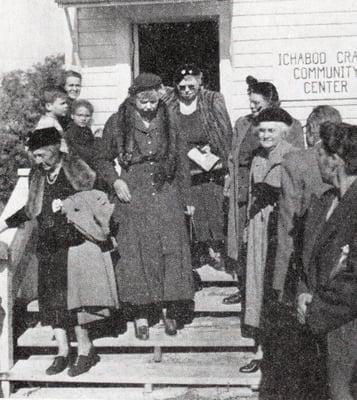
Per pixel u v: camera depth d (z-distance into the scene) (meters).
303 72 7.82
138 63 8.16
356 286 3.18
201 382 4.77
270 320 4.86
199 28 8.09
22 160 8.51
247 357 5.13
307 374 4.80
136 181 4.97
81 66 8.10
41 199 4.70
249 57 7.87
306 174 4.02
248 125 5.37
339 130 3.30
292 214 4.05
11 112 8.78
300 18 7.78
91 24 8.06
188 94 5.75
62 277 4.70
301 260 3.92
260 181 4.73
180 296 4.96
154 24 8.10
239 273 5.19
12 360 5.04
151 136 4.97
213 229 5.95
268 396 4.69
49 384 5.04
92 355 5.02
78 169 4.67
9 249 4.95
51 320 4.80
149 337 5.11
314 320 3.29
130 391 4.87
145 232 4.94
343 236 3.26
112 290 4.80
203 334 5.16
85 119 5.32
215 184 5.92
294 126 5.24
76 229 4.69
